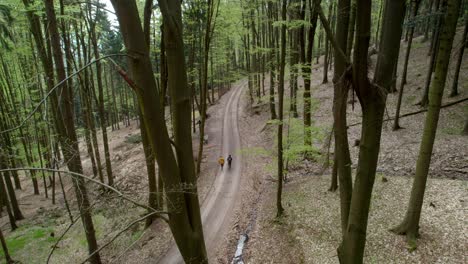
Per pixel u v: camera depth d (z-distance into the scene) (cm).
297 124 1135
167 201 235
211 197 1402
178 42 232
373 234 786
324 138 1212
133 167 1927
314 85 2445
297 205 1055
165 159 222
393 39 191
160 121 213
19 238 1245
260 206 1187
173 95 243
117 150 2667
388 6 192
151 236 1096
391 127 1474
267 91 2948
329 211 962
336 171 1037
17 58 1684
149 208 234
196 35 1762
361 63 197
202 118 1598
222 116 2873
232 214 1212
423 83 1767
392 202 895
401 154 1198
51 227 1334
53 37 663
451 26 553
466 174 940
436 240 695
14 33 1481
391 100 1742
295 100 1180
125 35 191
